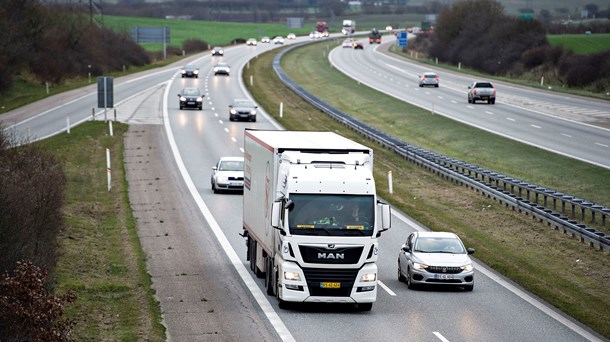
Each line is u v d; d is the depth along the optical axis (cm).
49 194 5428
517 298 4762
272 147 4572
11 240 4025
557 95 17688
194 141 11669
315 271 4262
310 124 13412
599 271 5441
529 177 9088
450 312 4409
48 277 4144
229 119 14112
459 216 7238
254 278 5128
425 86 19712
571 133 12025
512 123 13188
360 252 4284
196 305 4469
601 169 9150
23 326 3142
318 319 4222
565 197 6988
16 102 16825
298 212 4288
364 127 12062
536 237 6384
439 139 12050
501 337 3934
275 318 4222
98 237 6222
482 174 8425
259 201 4950
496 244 6166
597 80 19100
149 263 5509
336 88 19262
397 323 4162
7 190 4269
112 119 13575
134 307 4347
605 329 4094
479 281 5188
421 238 5103
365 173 4412
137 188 8412
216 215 7219
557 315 4394
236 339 3834
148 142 11481
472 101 16075
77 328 3897
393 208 7631
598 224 6769
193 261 5588
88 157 10181
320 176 4356
